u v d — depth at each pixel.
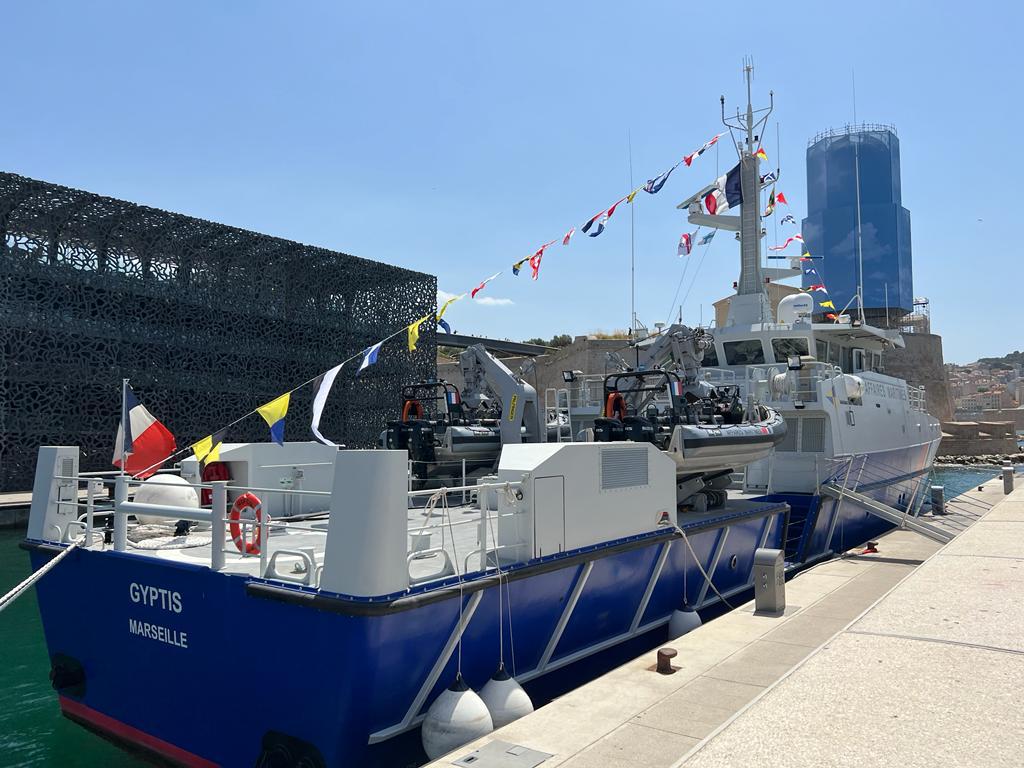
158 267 34.06
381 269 43.06
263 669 5.93
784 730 4.79
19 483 29.61
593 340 49.22
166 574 6.67
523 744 5.19
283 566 6.77
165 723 6.82
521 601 6.79
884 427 18.11
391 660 5.59
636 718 5.54
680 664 6.97
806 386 14.60
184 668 6.59
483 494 6.51
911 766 4.21
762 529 12.02
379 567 5.40
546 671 7.17
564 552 7.29
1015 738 4.51
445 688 6.17
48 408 30.17
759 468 15.30
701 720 5.46
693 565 9.99
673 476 9.19
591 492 7.72
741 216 17.67
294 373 38.66
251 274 37.03
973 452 58.75
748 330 16.56
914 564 12.72
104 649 7.36
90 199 30.61
